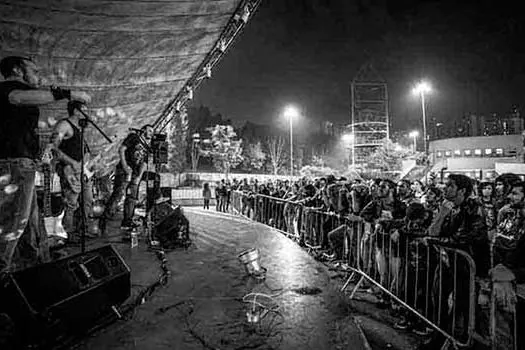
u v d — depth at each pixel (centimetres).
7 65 400
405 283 511
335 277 705
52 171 675
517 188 466
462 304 423
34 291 272
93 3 505
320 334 367
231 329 366
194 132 6275
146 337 334
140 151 868
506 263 402
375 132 4522
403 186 849
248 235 983
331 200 857
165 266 568
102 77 709
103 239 768
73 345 302
